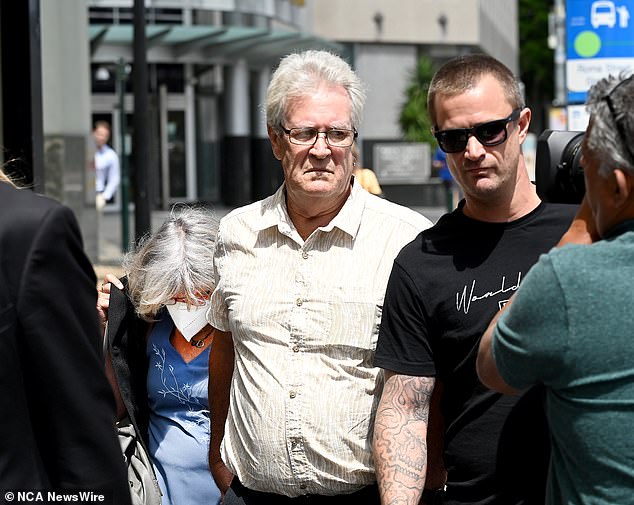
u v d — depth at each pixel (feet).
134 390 15.17
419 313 11.96
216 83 113.70
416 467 11.94
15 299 8.80
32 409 8.98
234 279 13.61
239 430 13.37
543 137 13.42
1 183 9.25
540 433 11.41
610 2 31.45
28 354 8.84
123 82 61.82
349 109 13.23
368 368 13.02
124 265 15.60
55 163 53.52
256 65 118.73
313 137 13.03
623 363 9.05
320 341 12.96
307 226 13.46
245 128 114.62
